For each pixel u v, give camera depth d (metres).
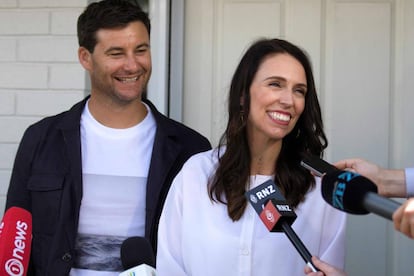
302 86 2.00
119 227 2.35
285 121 1.97
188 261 2.02
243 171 2.04
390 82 3.17
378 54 3.18
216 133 3.27
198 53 3.27
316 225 2.00
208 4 3.26
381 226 3.18
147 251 2.19
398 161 3.17
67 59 3.06
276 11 3.22
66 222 2.30
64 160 2.37
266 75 1.98
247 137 2.07
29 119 3.08
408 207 1.24
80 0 3.06
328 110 3.20
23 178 2.41
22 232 2.12
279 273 1.95
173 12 3.25
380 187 1.96
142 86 2.37
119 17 2.28
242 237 1.97
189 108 3.28
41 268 2.33
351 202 1.39
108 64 2.29
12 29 3.09
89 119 2.43
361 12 3.18
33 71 3.08
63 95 3.06
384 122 3.17
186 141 2.49
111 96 2.35
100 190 2.36
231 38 3.25
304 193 2.02
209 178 2.08
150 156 2.41
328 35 3.20
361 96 3.18
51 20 3.07
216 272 1.96
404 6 3.16
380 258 3.19
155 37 3.19
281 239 1.96
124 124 2.41
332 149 3.19
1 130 3.09
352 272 3.20
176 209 2.09
